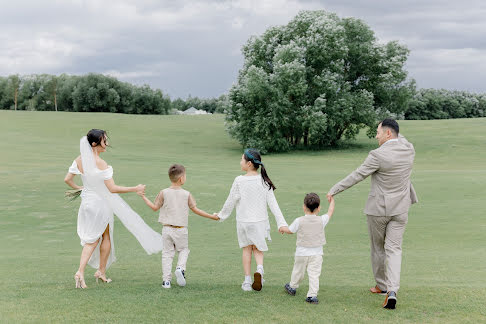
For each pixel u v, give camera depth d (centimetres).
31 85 12269
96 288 534
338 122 4350
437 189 1773
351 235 1114
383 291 533
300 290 551
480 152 3894
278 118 4172
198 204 1603
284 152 4303
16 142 3909
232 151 4259
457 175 2152
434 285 582
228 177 2231
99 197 557
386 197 513
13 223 1317
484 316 434
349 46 4506
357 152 4244
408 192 524
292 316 433
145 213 1467
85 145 552
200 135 5438
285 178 2223
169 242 566
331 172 2519
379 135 541
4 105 12219
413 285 582
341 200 1659
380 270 533
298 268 514
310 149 4534
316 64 4431
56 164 2603
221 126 6234
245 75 4394
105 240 579
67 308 439
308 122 4091
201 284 588
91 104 10719
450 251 895
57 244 1062
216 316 428
